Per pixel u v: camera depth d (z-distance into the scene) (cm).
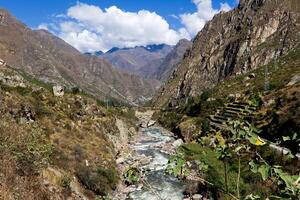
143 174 718
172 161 647
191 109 14325
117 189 4684
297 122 6800
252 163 525
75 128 6197
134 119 16688
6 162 1878
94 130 6894
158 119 18138
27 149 2167
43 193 2122
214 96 17438
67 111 6838
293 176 460
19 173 2019
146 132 12938
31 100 5906
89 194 4006
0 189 1655
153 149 8575
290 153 588
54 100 6906
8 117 3050
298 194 448
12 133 2209
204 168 658
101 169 4716
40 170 2392
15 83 7088
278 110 8075
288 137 589
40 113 5697
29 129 3086
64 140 5319
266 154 2653
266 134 7406
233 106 10394
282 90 9969
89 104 8125
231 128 594
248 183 3600
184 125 11175
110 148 6378
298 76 13338
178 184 5028
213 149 634
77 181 4053
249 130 569
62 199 2966
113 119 8988
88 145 5784
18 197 1728
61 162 4088
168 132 12950
